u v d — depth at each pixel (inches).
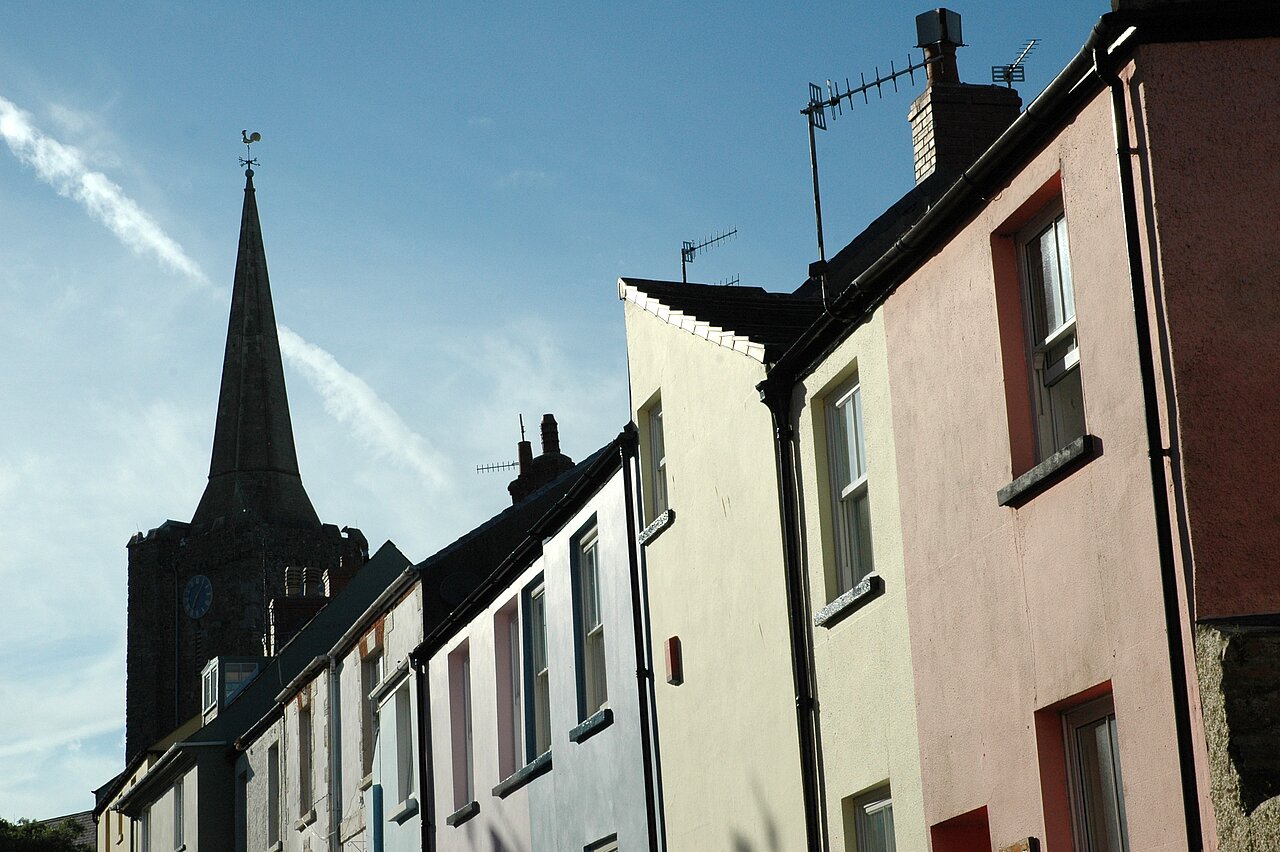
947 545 435.5
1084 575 374.9
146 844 1576.0
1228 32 359.6
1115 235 365.7
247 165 5017.2
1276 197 352.5
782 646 524.1
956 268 434.9
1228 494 338.3
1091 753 384.8
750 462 550.3
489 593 823.7
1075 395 395.2
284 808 1209.4
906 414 459.5
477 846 823.7
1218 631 323.0
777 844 522.6
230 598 4389.8
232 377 4783.5
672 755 608.4
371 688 1054.4
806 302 666.2
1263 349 345.1
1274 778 311.3
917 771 446.6
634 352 668.1
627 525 657.6
